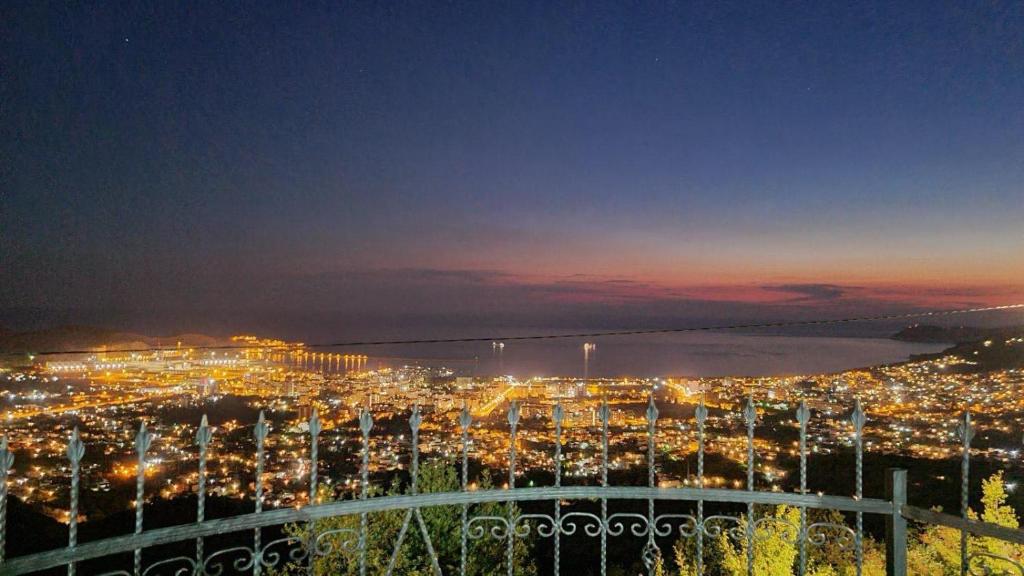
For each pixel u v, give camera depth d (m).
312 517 3.49
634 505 11.41
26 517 9.71
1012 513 6.78
